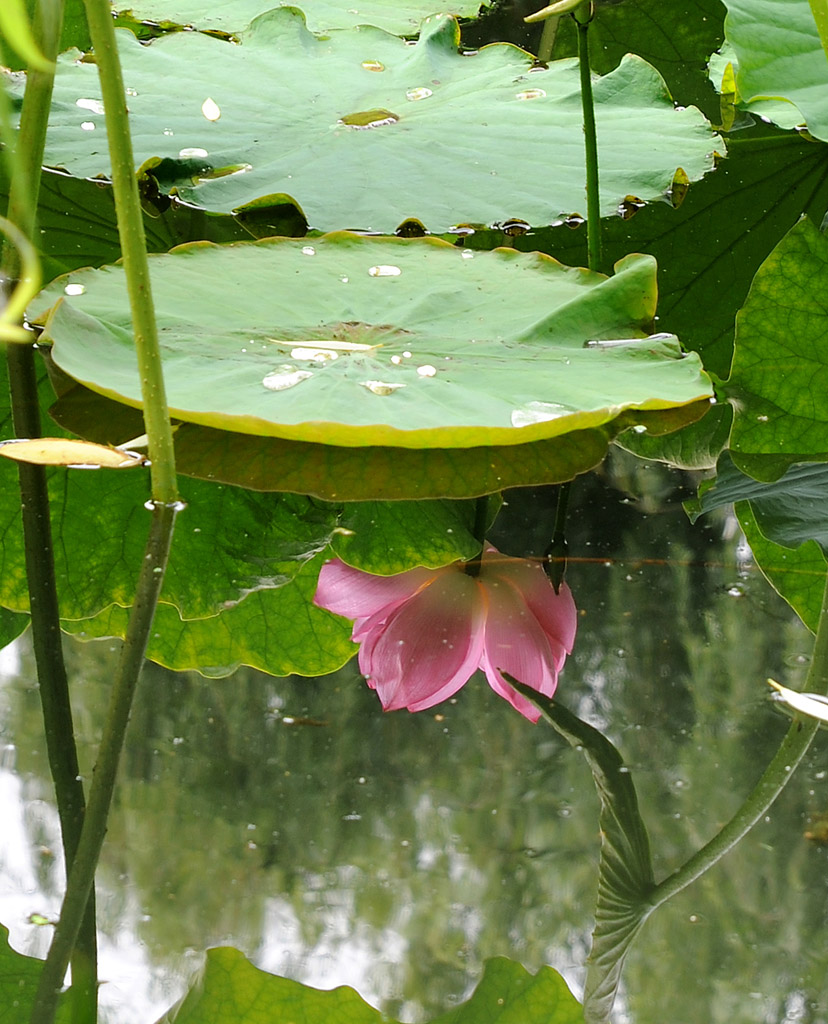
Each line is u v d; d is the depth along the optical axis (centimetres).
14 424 383
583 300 391
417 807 361
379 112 419
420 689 371
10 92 410
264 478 376
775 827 360
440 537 383
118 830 358
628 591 380
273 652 375
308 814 360
